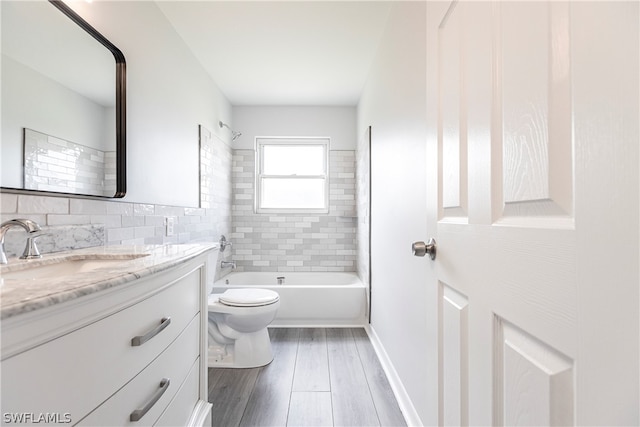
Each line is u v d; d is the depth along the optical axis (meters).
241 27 2.30
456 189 0.82
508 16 0.60
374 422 1.63
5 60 1.01
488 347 0.66
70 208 1.30
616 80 0.37
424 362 1.43
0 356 0.47
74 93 1.29
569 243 0.45
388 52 2.18
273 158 4.08
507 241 0.60
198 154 2.77
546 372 0.49
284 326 3.07
